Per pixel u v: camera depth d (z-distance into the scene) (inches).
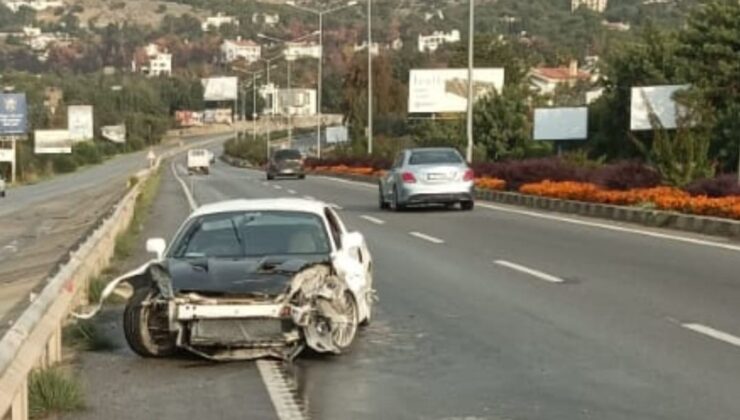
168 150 6875.0
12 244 1323.8
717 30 2283.5
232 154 5841.5
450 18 6707.7
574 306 577.9
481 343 483.8
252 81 6530.5
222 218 510.6
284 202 527.5
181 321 439.8
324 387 405.4
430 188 1338.6
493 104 2696.9
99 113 6884.8
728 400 373.7
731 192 1080.2
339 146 3850.9
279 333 442.0
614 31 5575.8
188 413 371.2
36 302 413.4
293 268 454.0
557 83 4483.3
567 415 358.6
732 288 633.6
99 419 363.9
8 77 7086.6
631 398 378.9
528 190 1492.4
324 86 6791.3
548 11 6387.8
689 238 952.9
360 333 511.5
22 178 4534.9
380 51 5738.2
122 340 506.9
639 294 615.5
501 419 355.3
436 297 622.8
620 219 1183.6
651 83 2529.5
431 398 386.0
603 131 2647.6
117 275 724.0
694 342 475.2
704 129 1359.5
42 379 382.0
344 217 1273.4
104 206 1738.4
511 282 679.1
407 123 3956.7
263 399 388.5
